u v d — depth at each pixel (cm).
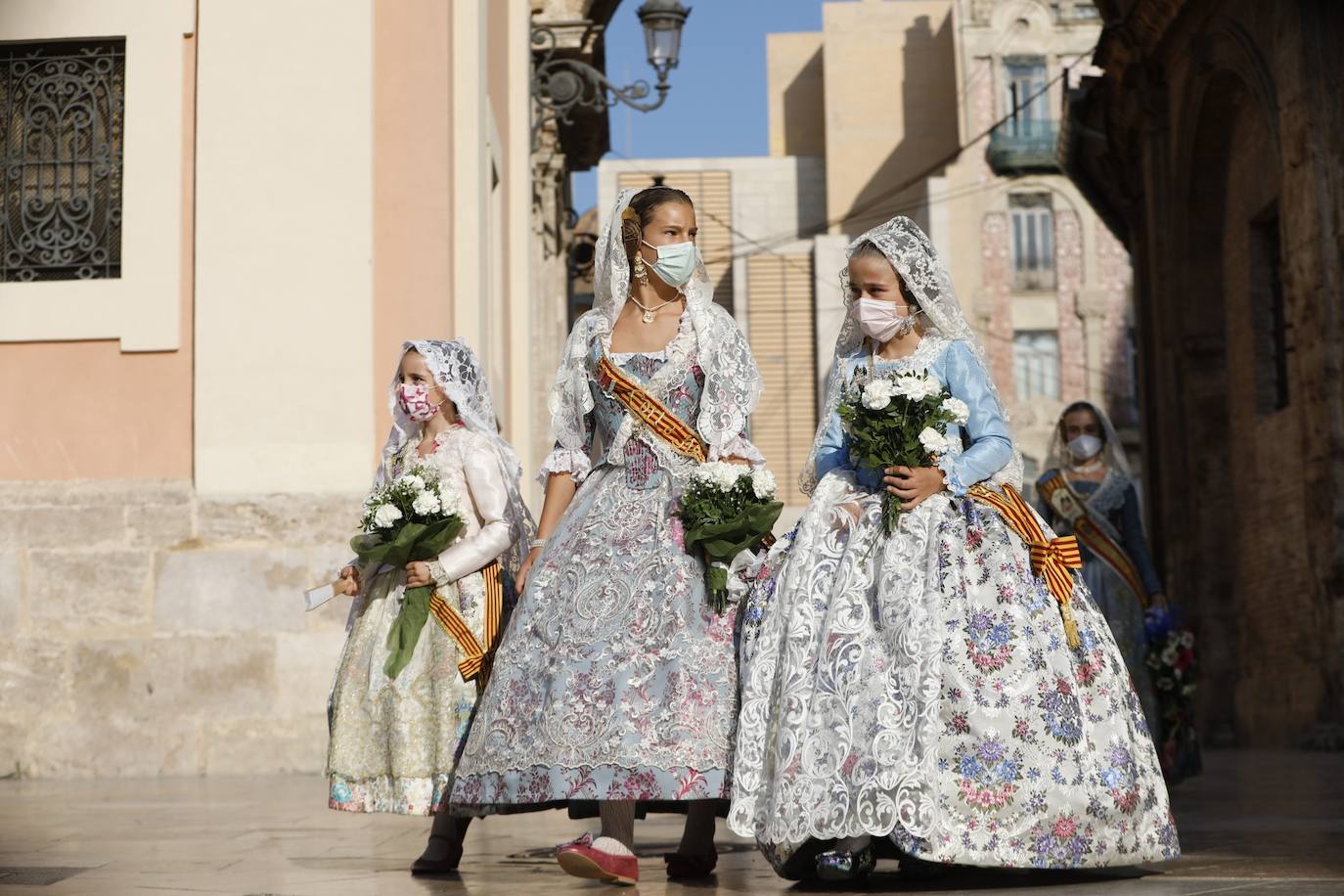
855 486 445
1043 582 425
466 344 539
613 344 474
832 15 4566
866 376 461
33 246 988
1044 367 4219
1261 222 1670
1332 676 1341
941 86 4541
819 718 410
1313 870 419
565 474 480
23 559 945
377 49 989
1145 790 418
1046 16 4266
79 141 993
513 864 493
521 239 1405
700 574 442
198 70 982
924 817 389
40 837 567
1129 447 4178
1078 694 414
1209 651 1742
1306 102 1347
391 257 975
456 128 1034
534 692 436
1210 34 1612
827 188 4497
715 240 4456
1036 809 397
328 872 465
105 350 971
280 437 955
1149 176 1855
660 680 430
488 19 1164
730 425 462
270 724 930
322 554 943
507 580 522
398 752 493
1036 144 4178
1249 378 1692
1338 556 1329
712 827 452
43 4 985
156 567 942
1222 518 1752
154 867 474
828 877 401
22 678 934
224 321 966
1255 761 1195
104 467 962
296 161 975
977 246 4238
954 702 402
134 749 927
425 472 519
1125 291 4219
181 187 980
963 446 454
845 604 420
